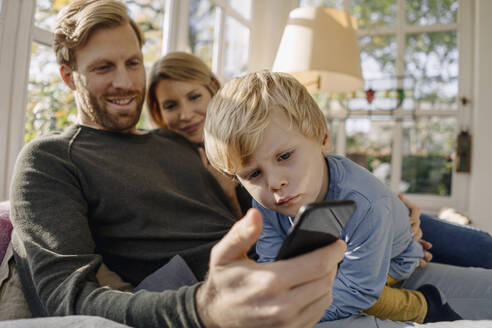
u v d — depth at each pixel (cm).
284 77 73
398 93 256
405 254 90
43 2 126
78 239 72
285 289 38
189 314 43
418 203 257
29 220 72
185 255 89
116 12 96
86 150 92
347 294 71
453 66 253
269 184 63
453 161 253
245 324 40
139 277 88
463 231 117
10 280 76
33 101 124
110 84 96
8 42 114
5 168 115
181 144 117
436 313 81
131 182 91
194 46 195
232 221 105
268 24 264
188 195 103
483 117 237
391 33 262
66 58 96
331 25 179
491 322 62
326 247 41
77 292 58
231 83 73
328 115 273
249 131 62
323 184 75
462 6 250
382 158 264
